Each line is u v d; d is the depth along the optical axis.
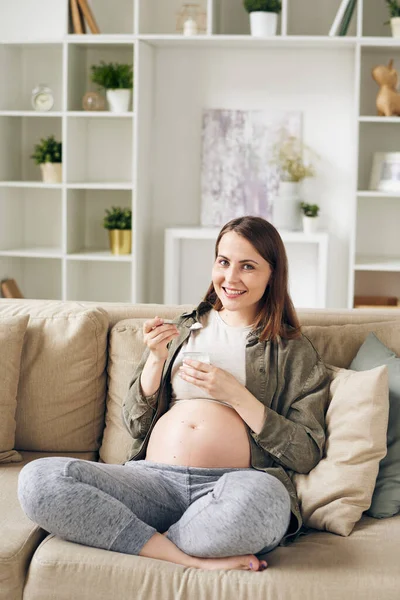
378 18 4.26
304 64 4.35
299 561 1.72
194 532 1.74
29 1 4.41
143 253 4.40
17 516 1.92
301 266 4.48
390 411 2.01
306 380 2.07
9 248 4.50
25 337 2.34
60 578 1.71
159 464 1.97
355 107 4.05
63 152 4.23
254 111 4.40
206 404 2.04
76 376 2.31
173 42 4.21
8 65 4.37
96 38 4.14
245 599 1.65
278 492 1.75
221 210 4.47
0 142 4.34
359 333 2.27
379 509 1.91
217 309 2.21
